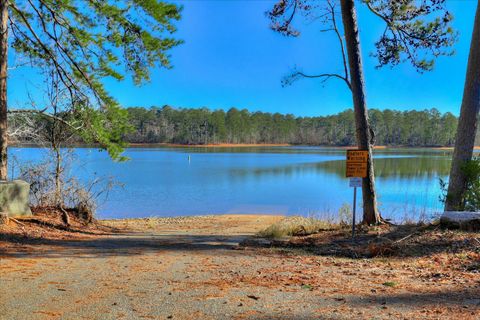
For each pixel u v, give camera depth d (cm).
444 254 638
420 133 14025
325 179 3706
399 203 2073
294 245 821
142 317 368
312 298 423
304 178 3797
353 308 385
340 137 15525
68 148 1175
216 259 680
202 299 423
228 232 1204
